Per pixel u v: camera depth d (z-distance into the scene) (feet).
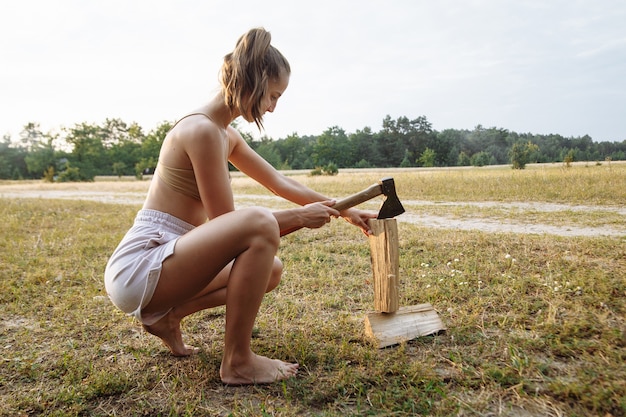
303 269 13.61
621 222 22.33
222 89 6.72
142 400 6.55
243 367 6.85
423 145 343.87
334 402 6.25
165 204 6.96
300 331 8.72
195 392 6.68
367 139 343.26
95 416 6.19
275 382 6.81
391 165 341.21
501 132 360.48
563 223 23.02
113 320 9.91
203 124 6.56
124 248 6.70
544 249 14.25
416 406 5.95
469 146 360.48
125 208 37.09
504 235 16.98
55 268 14.87
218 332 9.16
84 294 12.04
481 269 12.22
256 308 6.70
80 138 263.49
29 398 6.64
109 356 8.16
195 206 7.11
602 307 9.07
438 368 7.11
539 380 6.47
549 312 8.79
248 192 66.03
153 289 6.44
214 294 7.70
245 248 6.47
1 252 18.01
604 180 43.98
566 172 56.95
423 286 11.19
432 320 8.48
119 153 287.07
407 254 14.60
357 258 14.84
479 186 48.83
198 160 6.55
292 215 7.04
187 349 8.02
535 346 7.48
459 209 31.40
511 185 47.19
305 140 394.32
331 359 7.42
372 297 10.93
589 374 6.48
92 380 7.03
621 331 7.64
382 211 8.07
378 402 6.09
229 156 8.18
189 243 6.39
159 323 7.66
